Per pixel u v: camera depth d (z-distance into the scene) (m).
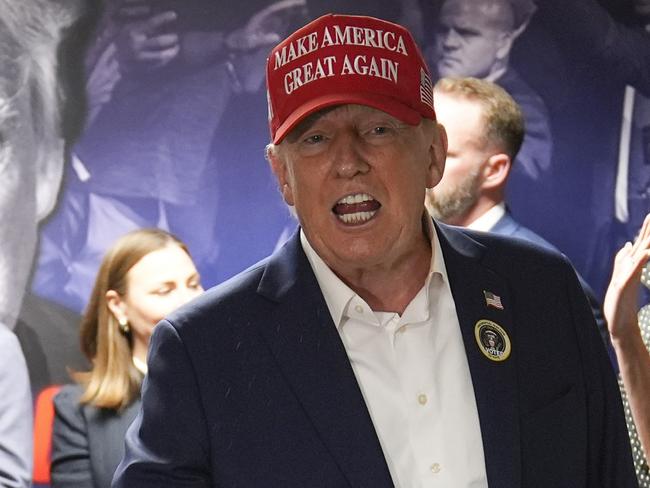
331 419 1.74
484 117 3.50
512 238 1.97
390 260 1.80
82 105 4.86
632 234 5.01
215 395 1.76
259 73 4.90
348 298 1.82
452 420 1.79
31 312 4.82
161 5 4.88
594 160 5.00
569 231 5.00
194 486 1.75
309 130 1.75
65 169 4.85
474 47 4.95
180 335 1.79
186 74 4.89
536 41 4.97
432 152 1.90
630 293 2.43
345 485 1.71
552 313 1.88
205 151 4.89
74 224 4.85
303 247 1.87
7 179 4.81
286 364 1.77
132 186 4.87
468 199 3.52
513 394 1.79
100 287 3.22
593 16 4.99
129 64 4.88
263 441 1.74
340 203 1.75
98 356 3.15
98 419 3.03
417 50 1.83
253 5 4.89
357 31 1.77
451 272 1.87
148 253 3.21
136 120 4.88
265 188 4.90
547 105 4.98
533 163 4.99
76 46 4.86
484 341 1.81
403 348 1.83
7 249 4.81
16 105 4.81
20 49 4.82
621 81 5.00
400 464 1.77
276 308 1.81
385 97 1.75
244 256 4.90
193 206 4.89
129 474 1.77
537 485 1.76
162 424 1.76
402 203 1.75
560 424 1.80
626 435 1.90
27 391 3.23
